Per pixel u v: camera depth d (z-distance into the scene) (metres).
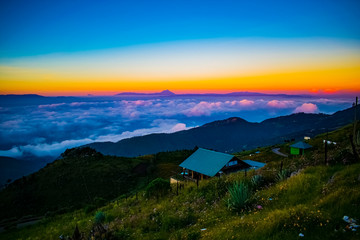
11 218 69.31
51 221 41.22
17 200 83.38
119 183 95.50
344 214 7.57
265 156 78.94
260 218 9.37
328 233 6.73
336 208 7.98
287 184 12.71
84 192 88.56
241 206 12.04
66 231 24.89
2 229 51.38
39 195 87.44
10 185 98.69
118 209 26.59
